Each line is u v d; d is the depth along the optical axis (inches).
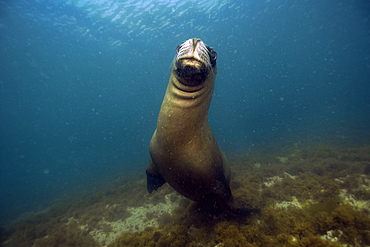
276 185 191.8
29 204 432.8
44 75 1382.9
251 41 1620.3
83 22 854.5
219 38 1332.4
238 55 2108.8
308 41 2004.2
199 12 933.2
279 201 155.6
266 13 1112.2
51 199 422.6
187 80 75.6
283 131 751.1
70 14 783.1
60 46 1018.7
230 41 1482.5
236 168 305.9
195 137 91.7
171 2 810.8
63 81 1636.3
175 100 83.0
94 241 168.9
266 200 159.2
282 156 345.1
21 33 824.3
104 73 1718.8
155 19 914.1
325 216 109.9
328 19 1393.9
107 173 584.1
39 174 1055.6
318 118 962.1
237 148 566.3
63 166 1218.6
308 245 93.1
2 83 1326.3
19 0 653.9
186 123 85.4
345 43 2218.3
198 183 104.0
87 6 760.3
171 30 1047.6
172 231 127.5
